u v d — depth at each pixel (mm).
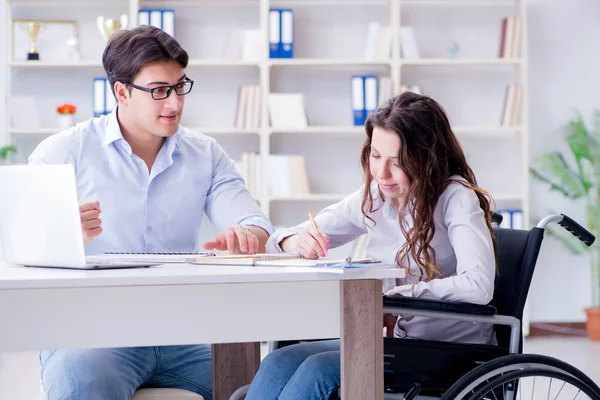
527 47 7477
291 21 7086
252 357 2871
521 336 2461
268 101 7055
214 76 7387
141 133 3051
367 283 2020
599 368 5633
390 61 7090
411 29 7137
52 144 3051
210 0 7297
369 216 2855
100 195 3072
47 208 2182
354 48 7426
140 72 2896
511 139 7504
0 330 1906
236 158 7445
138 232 3104
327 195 7102
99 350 2650
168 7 7301
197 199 3205
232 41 7172
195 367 2906
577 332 7309
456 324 2611
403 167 2598
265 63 7035
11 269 2230
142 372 2764
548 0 7488
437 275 2709
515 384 2260
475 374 2186
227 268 2139
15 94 7293
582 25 7504
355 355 2020
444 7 7430
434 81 7453
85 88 7328
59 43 7246
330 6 7398
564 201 7535
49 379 2566
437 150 2637
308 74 7414
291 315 2012
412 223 2744
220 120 7395
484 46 7453
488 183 7520
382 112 2654
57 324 1924
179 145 3188
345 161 7473
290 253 2602
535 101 7508
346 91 7441
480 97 7477
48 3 7258
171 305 1962
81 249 2135
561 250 7504
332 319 2033
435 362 2387
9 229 2311
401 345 2393
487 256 2496
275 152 7445
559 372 2268
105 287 1937
